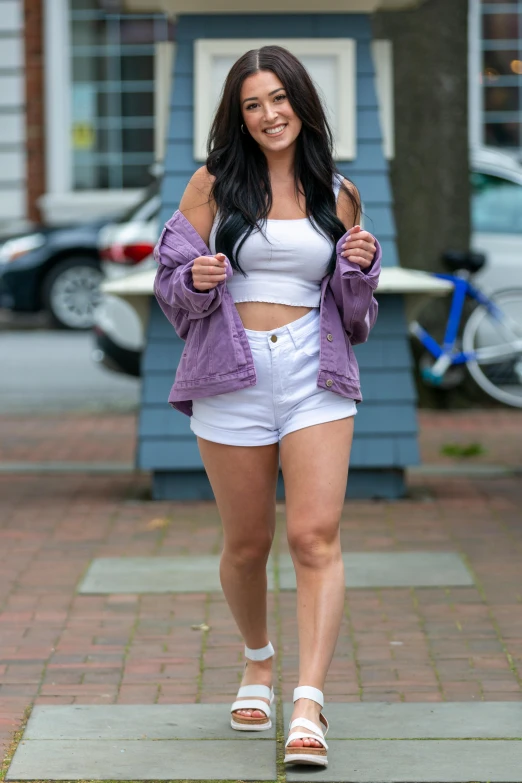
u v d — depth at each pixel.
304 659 4.42
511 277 12.94
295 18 8.41
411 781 4.33
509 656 5.61
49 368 15.89
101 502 8.63
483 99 21.64
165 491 8.64
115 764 4.50
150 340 8.50
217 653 5.68
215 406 4.50
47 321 19.70
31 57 22.41
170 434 8.49
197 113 8.43
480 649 5.70
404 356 8.47
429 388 12.55
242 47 8.40
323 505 4.44
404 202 12.38
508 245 12.97
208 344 4.44
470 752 4.57
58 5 22.33
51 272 19.41
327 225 4.45
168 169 8.48
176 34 8.48
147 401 8.50
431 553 7.23
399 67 12.27
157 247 4.53
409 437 8.47
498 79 21.62
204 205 4.51
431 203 12.34
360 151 8.46
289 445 4.46
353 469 8.62
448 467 9.68
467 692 5.19
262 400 4.46
